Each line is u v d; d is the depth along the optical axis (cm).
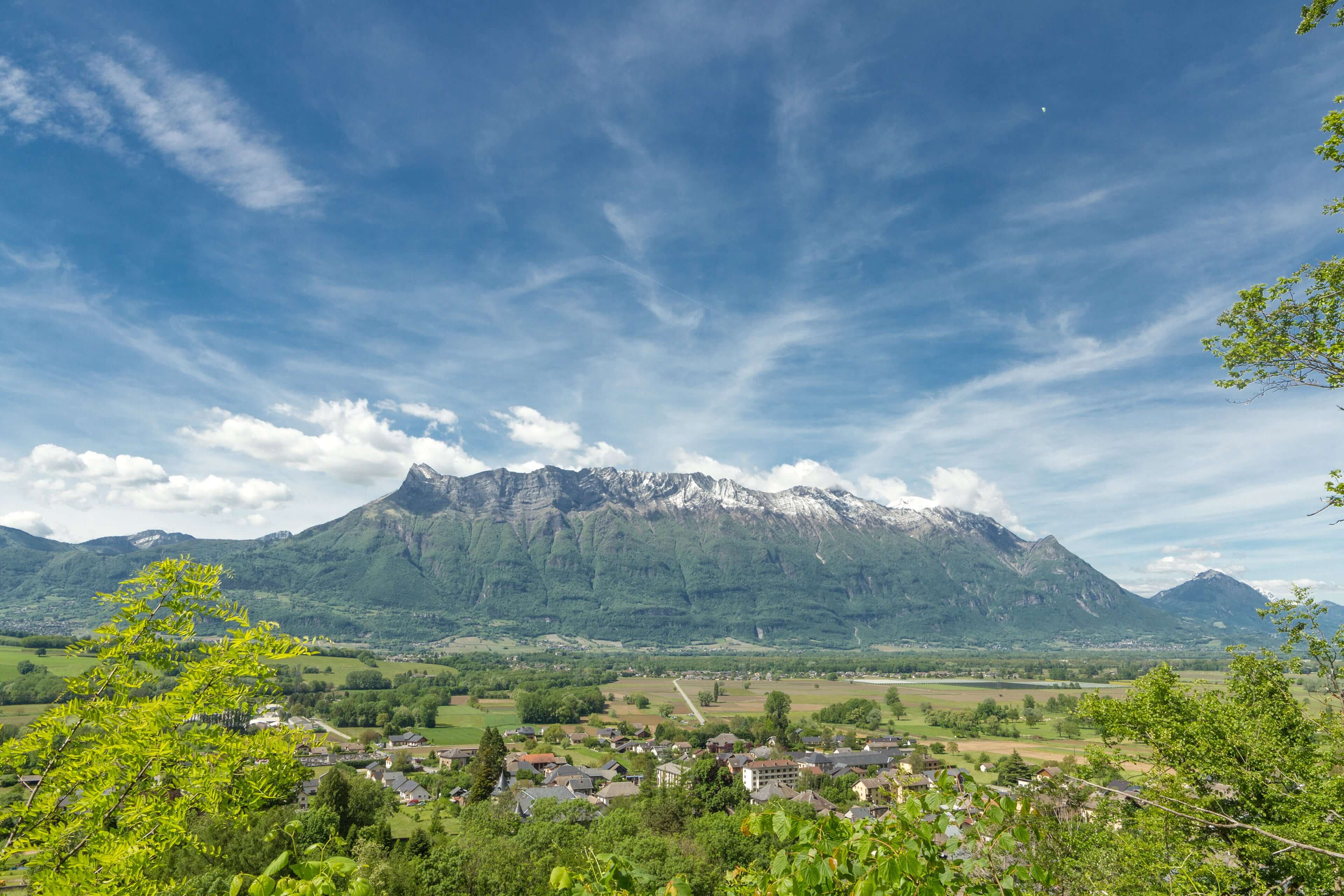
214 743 1073
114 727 1007
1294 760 1958
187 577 1084
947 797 568
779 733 15938
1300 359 1364
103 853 949
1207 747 2056
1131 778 2258
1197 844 1950
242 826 1105
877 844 554
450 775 11831
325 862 514
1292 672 2233
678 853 6256
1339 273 1306
